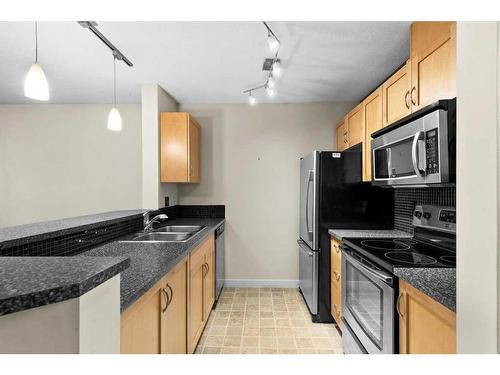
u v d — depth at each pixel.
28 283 0.54
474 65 0.70
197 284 2.16
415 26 1.87
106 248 1.78
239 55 2.39
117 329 0.68
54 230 1.51
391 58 2.45
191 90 3.25
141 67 2.63
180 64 2.57
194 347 2.06
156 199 3.06
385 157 2.02
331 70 2.71
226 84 3.07
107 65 2.59
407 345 1.31
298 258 3.68
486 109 0.67
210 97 3.50
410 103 1.89
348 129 3.16
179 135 3.12
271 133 3.70
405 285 1.33
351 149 3.01
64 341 0.53
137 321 1.07
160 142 3.12
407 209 2.48
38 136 3.77
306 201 2.98
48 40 2.14
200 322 2.29
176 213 3.64
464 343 0.74
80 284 0.54
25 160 3.78
